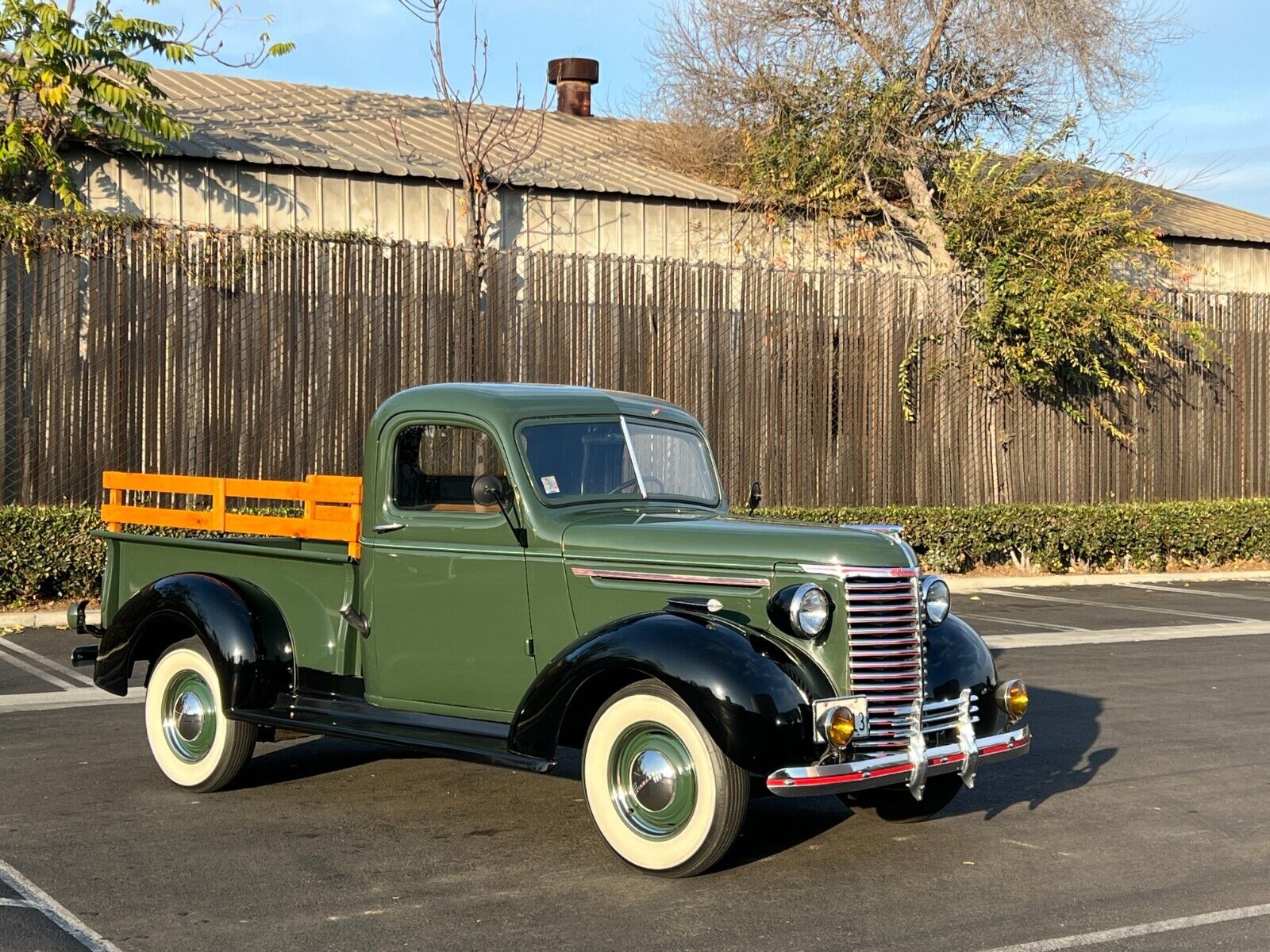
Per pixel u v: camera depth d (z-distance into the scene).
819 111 21.14
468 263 15.28
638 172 20.58
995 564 18.64
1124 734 8.84
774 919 5.19
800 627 5.77
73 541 13.00
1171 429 20.64
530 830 6.47
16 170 15.01
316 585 7.05
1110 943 4.96
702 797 5.52
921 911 5.31
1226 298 21.92
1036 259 19.72
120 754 7.94
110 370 13.84
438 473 6.72
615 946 4.87
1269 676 11.22
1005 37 21.52
